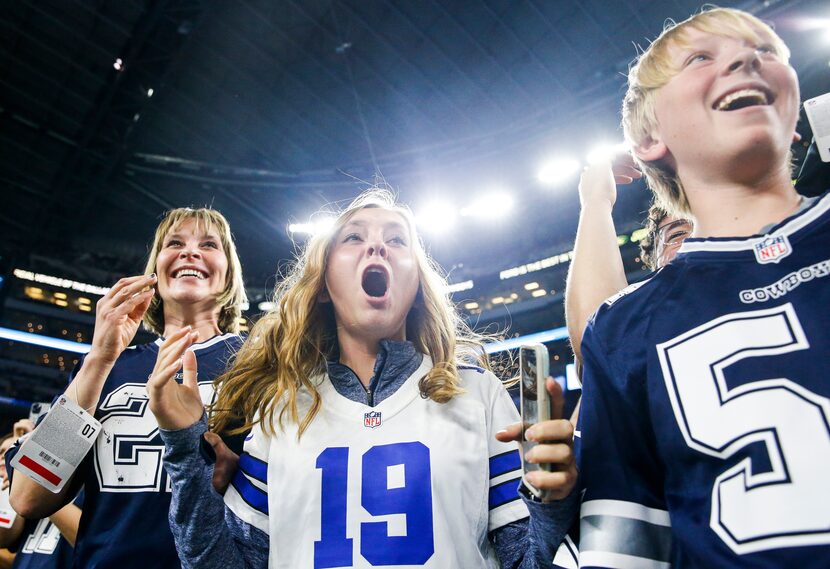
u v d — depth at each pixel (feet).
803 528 2.92
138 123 52.49
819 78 36.45
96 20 45.19
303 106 52.31
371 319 5.69
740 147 3.84
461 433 4.99
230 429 5.95
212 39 47.03
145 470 6.70
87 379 6.51
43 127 52.70
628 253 54.54
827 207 3.59
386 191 7.57
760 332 3.39
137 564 6.33
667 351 3.67
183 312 8.34
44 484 6.26
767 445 3.12
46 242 66.39
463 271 63.46
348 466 4.82
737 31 4.21
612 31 43.47
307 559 4.55
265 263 69.05
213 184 59.21
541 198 54.08
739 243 3.74
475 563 4.56
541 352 3.85
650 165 4.70
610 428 3.87
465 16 45.09
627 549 3.53
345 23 45.98
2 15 45.14
